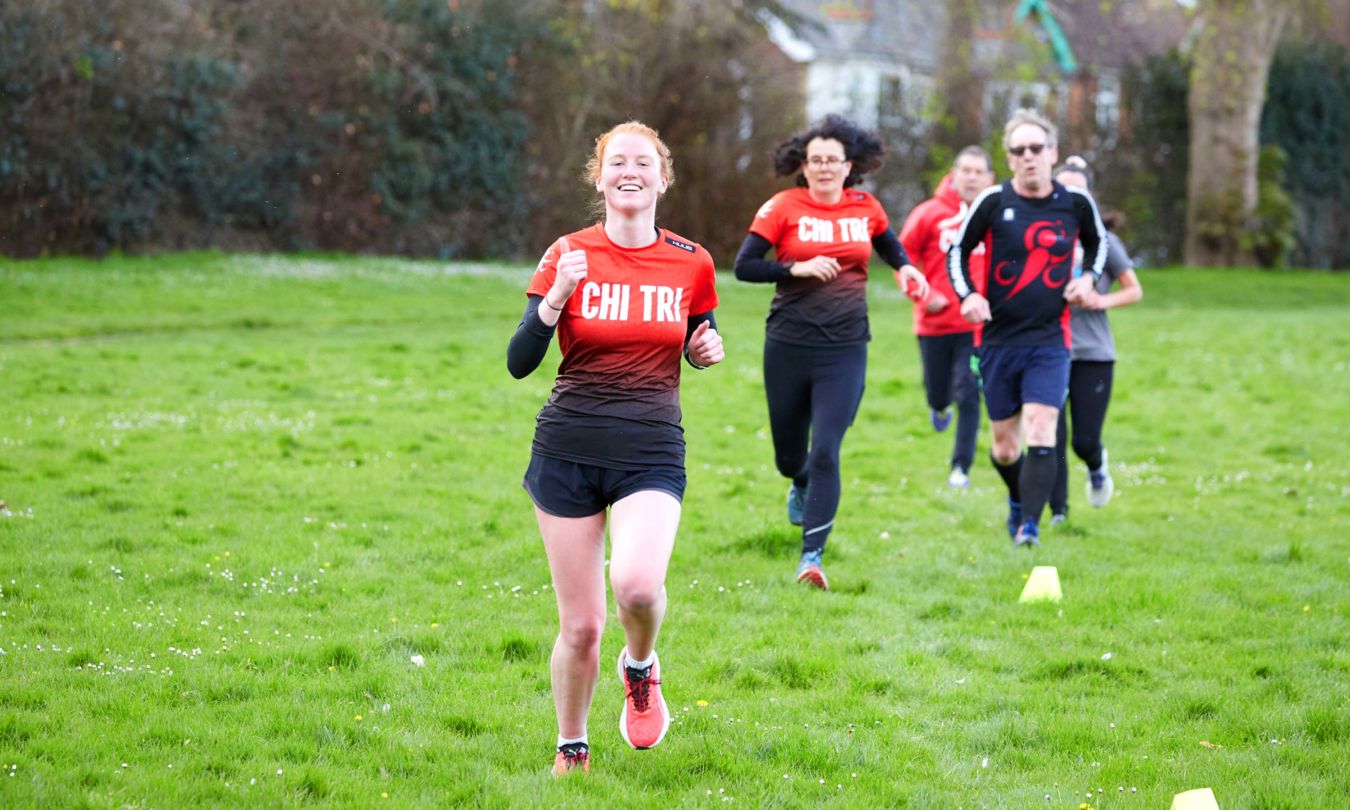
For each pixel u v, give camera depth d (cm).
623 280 825
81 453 1820
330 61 5259
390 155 5388
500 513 1608
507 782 835
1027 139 1423
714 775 869
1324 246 7681
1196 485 1897
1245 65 6700
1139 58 7750
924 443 2219
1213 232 6812
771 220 1359
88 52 4472
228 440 1992
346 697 993
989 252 1469
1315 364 3191
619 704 1002
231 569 1322
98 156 4597
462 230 5603
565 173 5812
